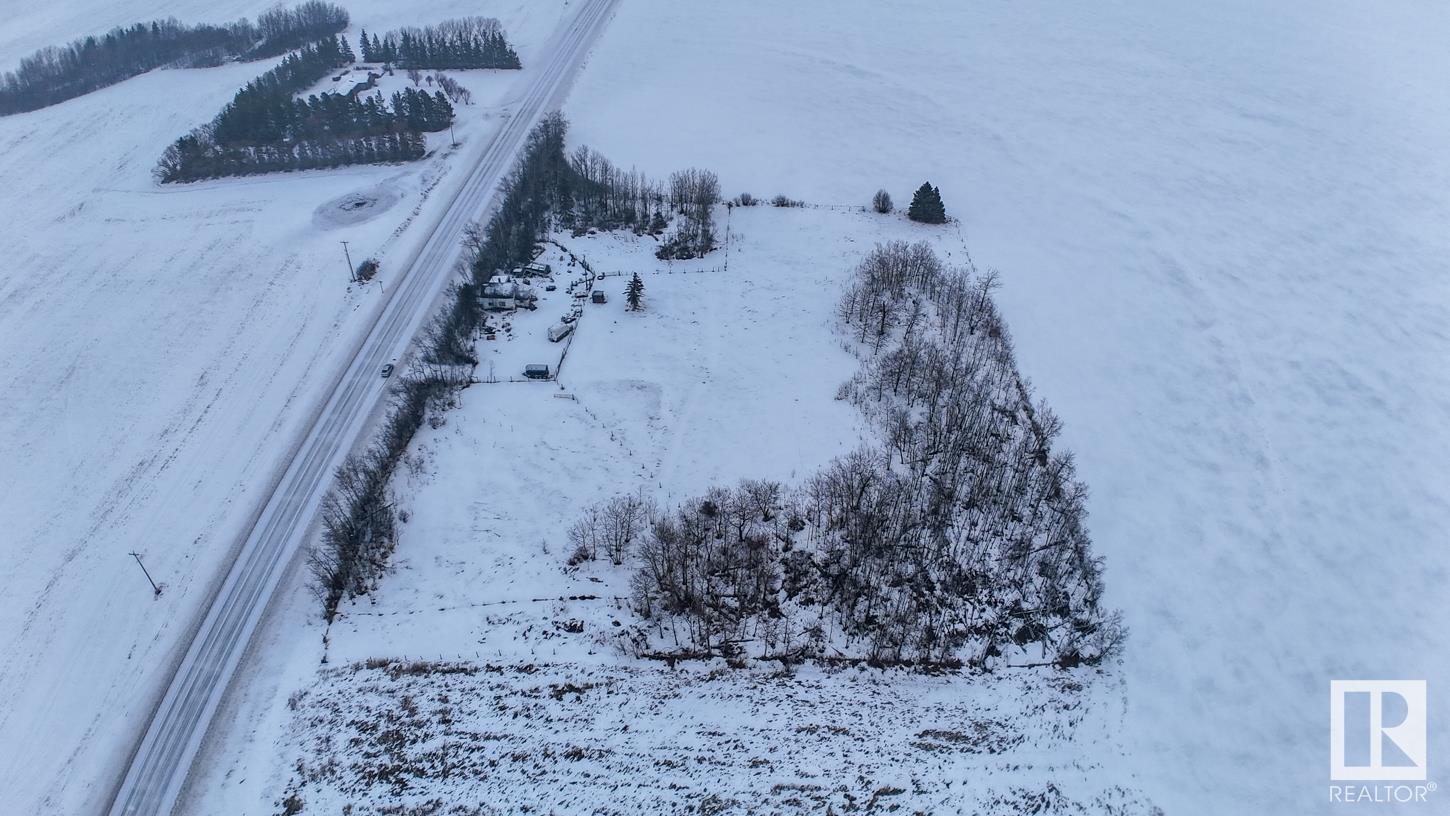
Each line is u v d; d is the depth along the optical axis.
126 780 64.25
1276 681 74.00
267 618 75.19
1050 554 80.62
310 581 77.81
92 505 85.50
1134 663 74.25
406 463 87.12
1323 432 96.88
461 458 87.56
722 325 104.81
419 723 67.31
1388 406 100.06
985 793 63.91
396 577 77.62
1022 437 91.75
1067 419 96.00
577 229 123.62
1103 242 125.69
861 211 131.25
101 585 78.00
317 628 74.31
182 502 85.56
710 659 72.56
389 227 125.25
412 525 81.50
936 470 86.75
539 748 65.75
